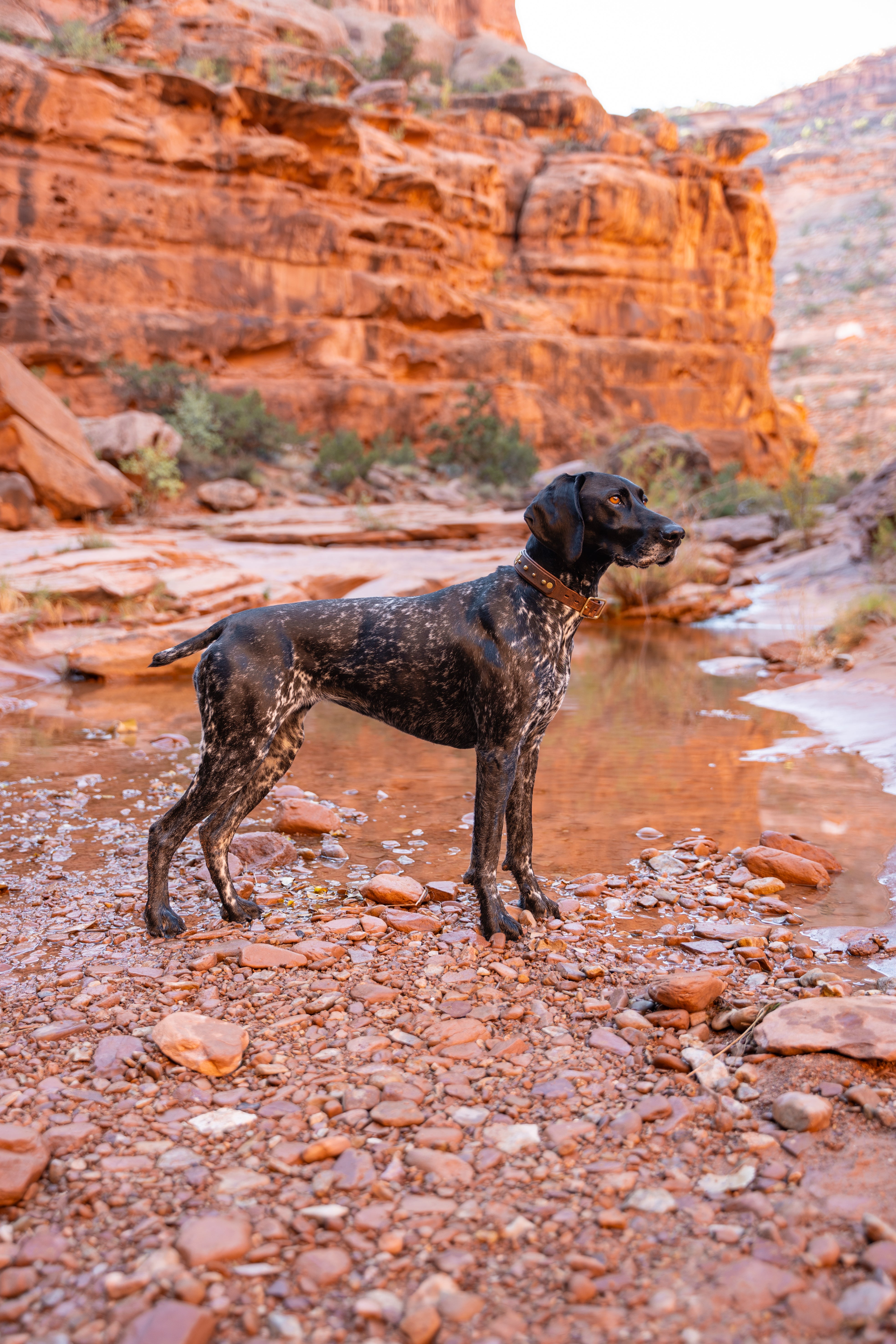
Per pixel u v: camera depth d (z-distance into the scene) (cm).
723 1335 175
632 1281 190
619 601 1542
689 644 1295
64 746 736
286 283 3509
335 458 3100
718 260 5038
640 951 370
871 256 13562
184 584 1305
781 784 617
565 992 330
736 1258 196
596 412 4469
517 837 402
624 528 363
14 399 1891
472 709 383
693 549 1655
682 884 444
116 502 2083
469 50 6888
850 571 1583
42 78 3012
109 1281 188
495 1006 315
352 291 3644
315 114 3475
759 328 5181
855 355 10750
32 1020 304
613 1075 273
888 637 1043
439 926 388
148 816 554
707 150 5503
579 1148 237
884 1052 267
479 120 4831
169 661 389
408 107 4525
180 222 3300
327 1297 187
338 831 528
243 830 538
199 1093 261
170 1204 215
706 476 3098
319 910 407
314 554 1797
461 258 4328
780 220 15900
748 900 422
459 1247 201
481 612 376
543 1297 187
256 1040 291
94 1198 218
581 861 480
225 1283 191
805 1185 220
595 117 5297
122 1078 270
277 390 3416
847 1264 194
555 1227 207
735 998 320
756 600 1609
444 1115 251
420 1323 175
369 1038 292
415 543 2195
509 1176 225
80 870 461
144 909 409
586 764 677
